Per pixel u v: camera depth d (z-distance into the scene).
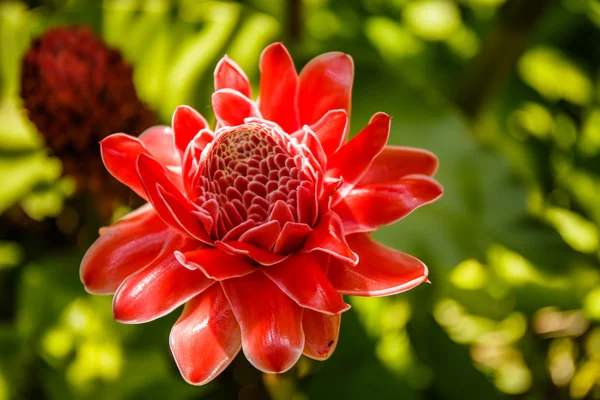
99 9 0.90
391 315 0.88
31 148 0.85
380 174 0.61
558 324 1.01
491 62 0.92
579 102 1.11
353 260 0.55
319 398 0.85
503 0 1.14
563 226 0.94
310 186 0.57
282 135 0.57
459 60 1.11
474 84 0.94
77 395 0.78
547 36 1.12
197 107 0.85
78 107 0.70
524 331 1.01
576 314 1.00
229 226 0.57
